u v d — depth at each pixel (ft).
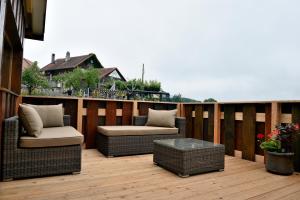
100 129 12.76
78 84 40.91
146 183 7.84
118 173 8.92
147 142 12.66
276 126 9.96
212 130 13.88
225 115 13.29
